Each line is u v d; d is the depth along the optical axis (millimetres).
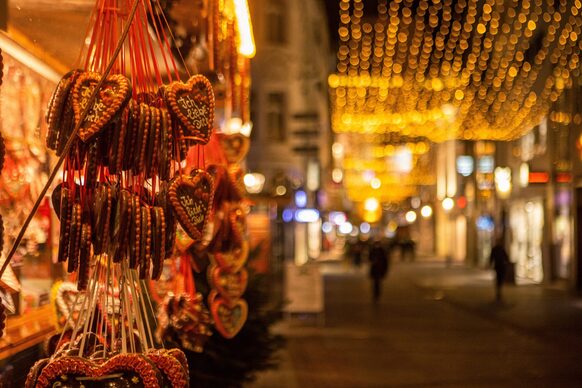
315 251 58375
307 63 43000
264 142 38688
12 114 5562
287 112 38875
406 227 66375
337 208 69250
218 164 6848
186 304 6289
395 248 67750
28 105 5887
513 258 37312
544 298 25531
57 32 6094
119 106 3711
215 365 8008
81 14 5922
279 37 38812
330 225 72375
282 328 17891
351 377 11594
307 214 41375
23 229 3432
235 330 7328
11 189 5527
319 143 46250
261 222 19453
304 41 42219
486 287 31016
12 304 5461
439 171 67625
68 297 6125
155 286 6969
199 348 6387
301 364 12812
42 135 6203
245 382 8516
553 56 27891
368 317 20516
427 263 53750
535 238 33000
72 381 3723
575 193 26672
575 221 26859
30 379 3906
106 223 3785
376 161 86188
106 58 4293
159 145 3936
